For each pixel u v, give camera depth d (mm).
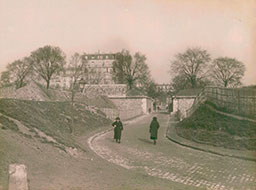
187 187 10133
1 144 10188
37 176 8898
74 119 28062
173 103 45969
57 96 35562
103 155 15266
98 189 8781
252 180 11375
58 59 30578
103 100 46938
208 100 26922
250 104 21375
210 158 15086
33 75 32906
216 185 10727
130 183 9820
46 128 15766
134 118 45719
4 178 8031
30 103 23422
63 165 10703
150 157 15297
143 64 44906
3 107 16766
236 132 20344
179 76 37781
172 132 25578
